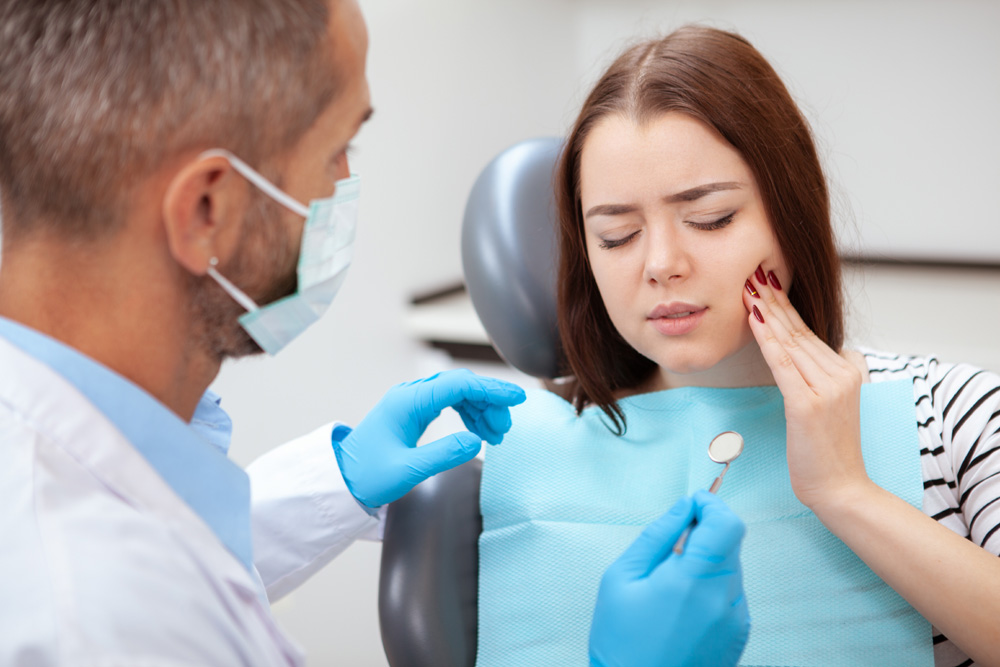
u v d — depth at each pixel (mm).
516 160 963
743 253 708
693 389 820
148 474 543
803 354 705
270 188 561
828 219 782
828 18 1888
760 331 712
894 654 701
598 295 846
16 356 526
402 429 822
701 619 595
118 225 533
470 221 955
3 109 516
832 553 730
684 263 706
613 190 706
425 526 819
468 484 860
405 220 1985
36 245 542
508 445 847
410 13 1883
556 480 819
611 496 800
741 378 814
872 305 1837
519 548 800
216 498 605
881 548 667
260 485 875
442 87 2014
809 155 767
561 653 757
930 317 1764
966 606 635
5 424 507
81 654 437
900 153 1924
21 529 472
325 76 565
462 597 805
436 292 2131
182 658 477
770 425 791
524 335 927
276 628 622
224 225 559
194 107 520
